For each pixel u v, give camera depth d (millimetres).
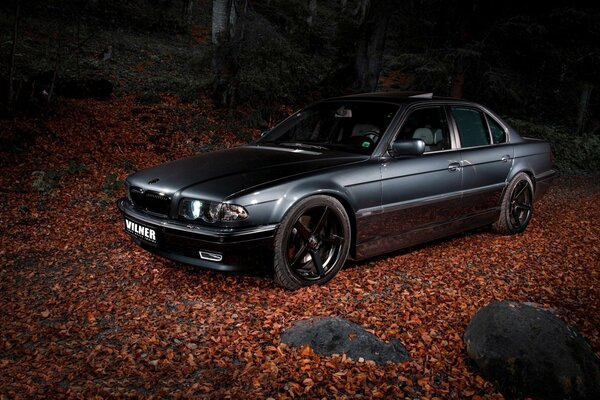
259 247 3469
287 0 14953
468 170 4793
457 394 2611
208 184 3568
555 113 15359
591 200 8492
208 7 30984
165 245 3674
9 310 3445
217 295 3736
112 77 13570
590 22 12094
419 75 12945
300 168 3793
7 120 8664
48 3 17609
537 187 5770
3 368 2709
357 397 2533
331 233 3924
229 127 10992
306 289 3781
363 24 13422
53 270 4250
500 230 5574
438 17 13312
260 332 3166
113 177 7305
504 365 2705
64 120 9469
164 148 9320
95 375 2672
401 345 3041
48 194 6559
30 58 13367
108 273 4195
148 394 2510
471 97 13820
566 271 4566
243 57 11641
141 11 23406
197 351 2941
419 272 4367
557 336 2744
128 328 3223
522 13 12891
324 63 14961
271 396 2514
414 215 4375
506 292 4008
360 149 4219
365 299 3738
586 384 2590
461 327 3371
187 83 13969
